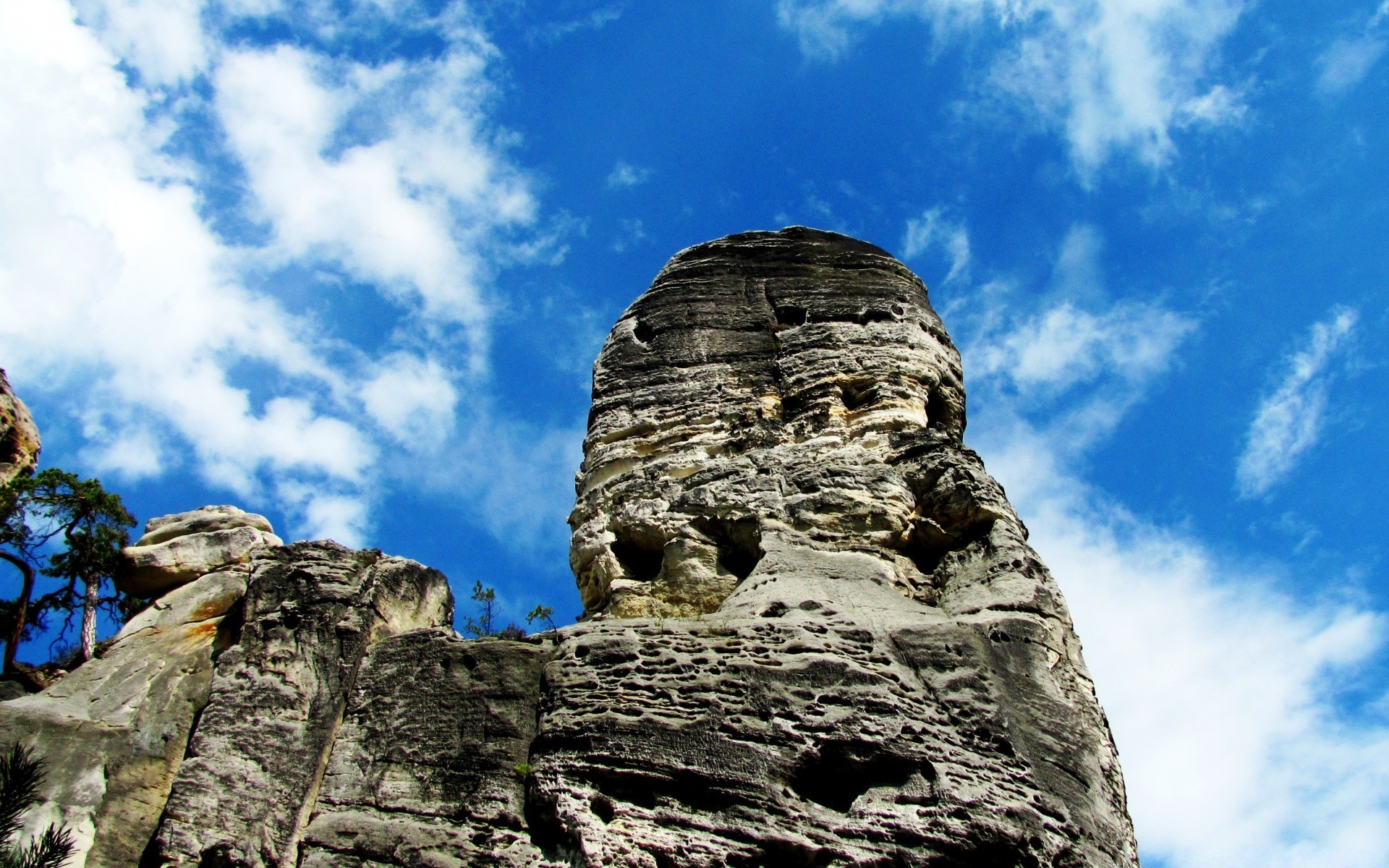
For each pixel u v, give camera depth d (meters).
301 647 17.88
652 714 14.98
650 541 19.84
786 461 20.03
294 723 16.89
